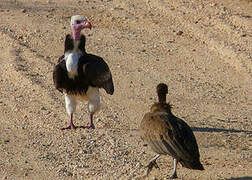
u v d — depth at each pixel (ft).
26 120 47.39
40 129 45.50
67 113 48.49
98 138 43.06
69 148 41.70
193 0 79.92
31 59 62.18
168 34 70.28
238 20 72.18
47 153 41.11
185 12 76.02
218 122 46.78
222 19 72.69
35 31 70.59
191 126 45.62
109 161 39.34
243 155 40.01
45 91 53.36
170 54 64.54
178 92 54.19
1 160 40.06
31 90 53.83
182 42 67.97
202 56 63.93
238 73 59.47
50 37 68.95
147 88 54.95
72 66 42.78
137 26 72.90
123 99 52.08
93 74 43.14
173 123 33.45
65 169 38.68
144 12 77.15
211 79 58.03
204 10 76.18
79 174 37.88
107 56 63.36
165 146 32.96
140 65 61.21
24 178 37.52
